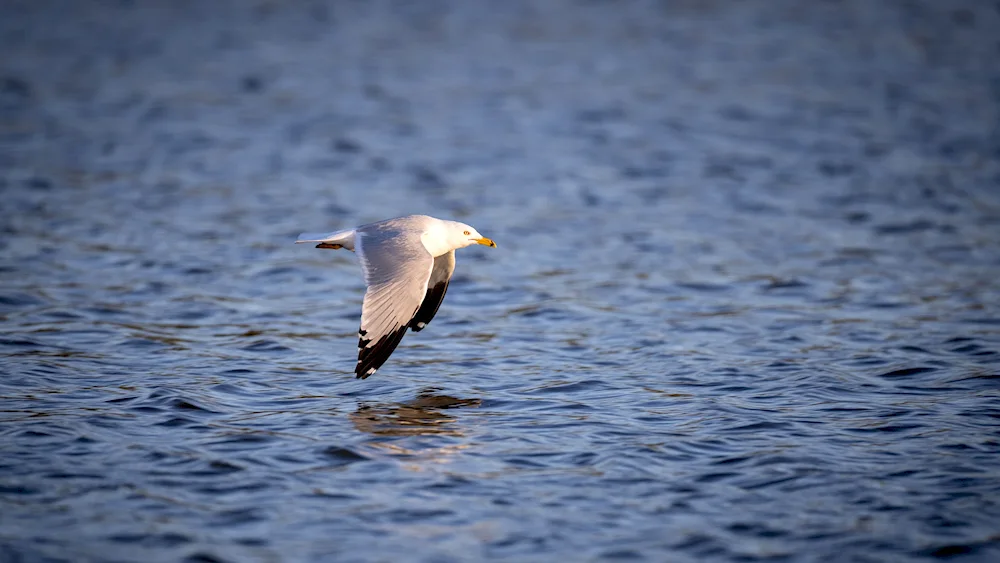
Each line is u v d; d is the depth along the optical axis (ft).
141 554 29.89
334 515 32.37
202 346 50.31
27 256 65.77
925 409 41.70
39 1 189.78
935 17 176.65
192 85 132.87
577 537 31.32
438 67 145.69
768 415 41.09
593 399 43.27
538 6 190.19
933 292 61.11
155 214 78.95
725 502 33.58
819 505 33.37
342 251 70.95
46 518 31.73
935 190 88.43
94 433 38.11
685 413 41.47
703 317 56.70
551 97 128.57
